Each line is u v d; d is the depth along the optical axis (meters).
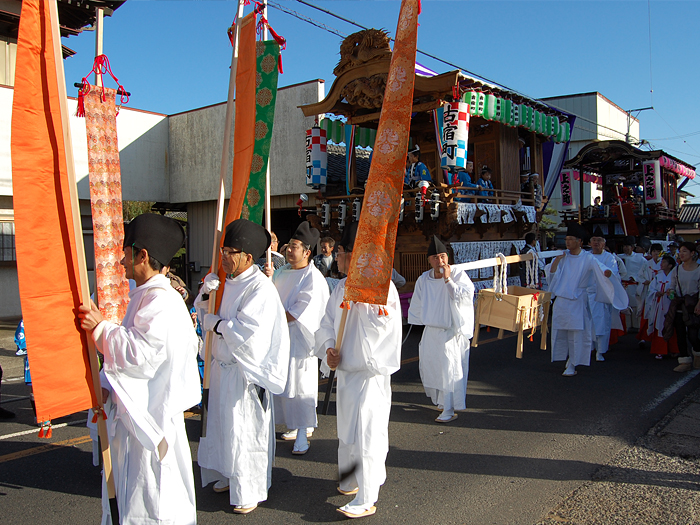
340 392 3.70
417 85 10.34
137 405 2.71
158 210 18.95
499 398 6.25
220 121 17.20
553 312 7.27
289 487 4.00
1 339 10.89
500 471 4.24
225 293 3.65
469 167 11.66
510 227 13.12
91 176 4.57
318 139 12.45
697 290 7.23
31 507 3.74
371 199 3.61
